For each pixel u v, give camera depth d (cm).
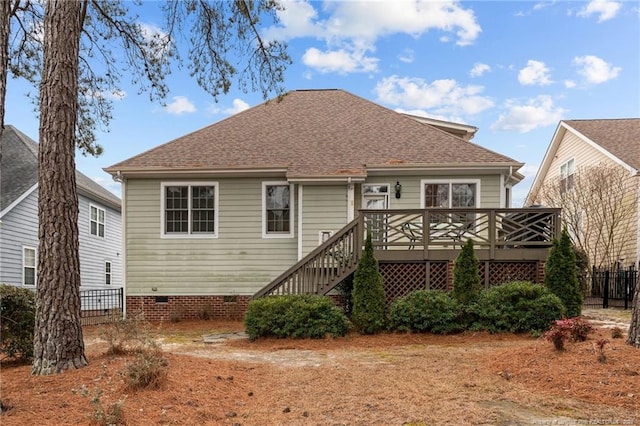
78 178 1950
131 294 1238
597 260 1745
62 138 559
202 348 823
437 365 624
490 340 816
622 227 1645
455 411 422
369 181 1221
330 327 873
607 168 1716
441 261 1015
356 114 1506
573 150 2033
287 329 873
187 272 1242
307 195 1209
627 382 461
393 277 1034
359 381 542
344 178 1164
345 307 1102
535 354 593
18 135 1753
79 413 381
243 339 916
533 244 982
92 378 486
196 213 1259
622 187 1652
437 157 1204
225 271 1241
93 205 1975
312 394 489
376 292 914
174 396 437
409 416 411
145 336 616
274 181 1254
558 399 446
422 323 888
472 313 887
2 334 651
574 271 914
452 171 1196
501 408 428
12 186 1494
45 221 546
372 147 1290
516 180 1262
